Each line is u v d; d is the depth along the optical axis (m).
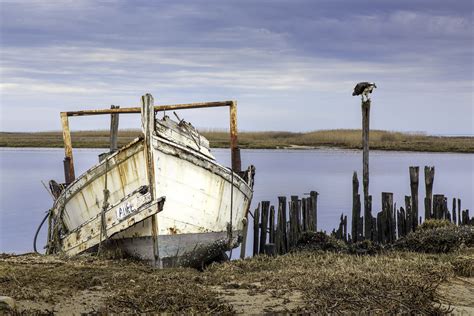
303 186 45.12
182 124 17.31
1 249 23.02
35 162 68.94
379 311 10.31
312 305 10.64
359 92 19.19
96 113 18.12
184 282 12.55
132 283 12.42
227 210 17.33
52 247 17.55
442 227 17.47
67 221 17.36
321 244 17.41
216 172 16.44
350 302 10.72
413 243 16.72
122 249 15.62
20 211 32.34
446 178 51.47
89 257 15.45
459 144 100.38
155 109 17.33
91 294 11.60
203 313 10.35
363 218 20.92
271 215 19.53
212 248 16.77
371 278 12.10
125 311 10.45
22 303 10.77
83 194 16.38
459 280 13.04
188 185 15.62
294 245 18.34
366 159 19.23
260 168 62.56
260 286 12.26
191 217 15.79
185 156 15.40
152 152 14.70
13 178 50.47
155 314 10.24
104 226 15.50
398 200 37.38
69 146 18.45
